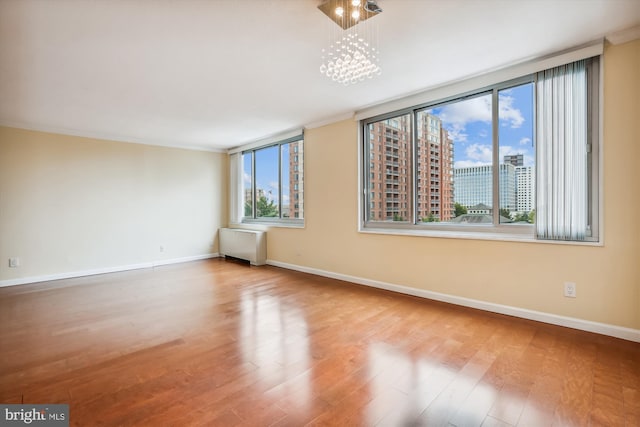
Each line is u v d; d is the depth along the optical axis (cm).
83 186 514
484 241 318
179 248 623
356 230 434
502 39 246
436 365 215
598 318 258
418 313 314
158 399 181
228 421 163
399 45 253
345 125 442
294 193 545
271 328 283
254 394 185
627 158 243
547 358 222
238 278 477
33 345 252
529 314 291
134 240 566
